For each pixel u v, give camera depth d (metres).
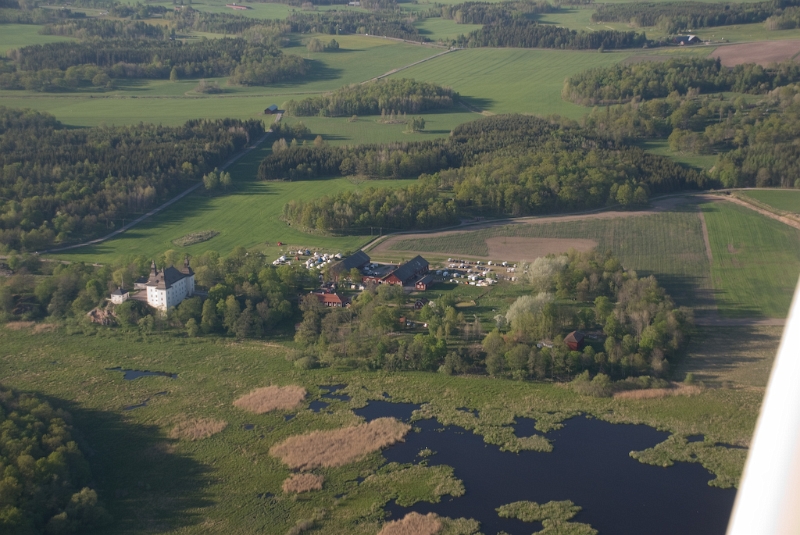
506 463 186.12
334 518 167.25
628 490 175.62
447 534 161.00
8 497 159.62
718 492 174.25
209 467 186.12
